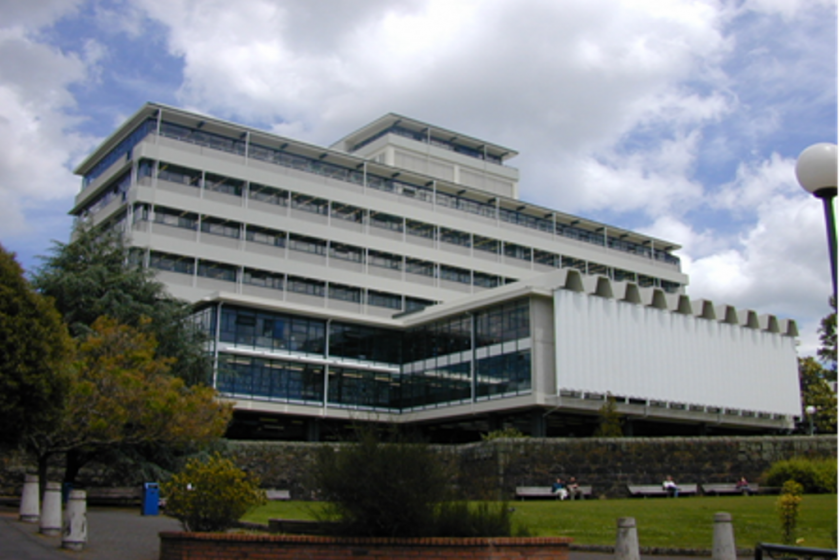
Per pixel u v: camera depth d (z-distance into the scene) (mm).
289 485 34594
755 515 22625
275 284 59406
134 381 26531
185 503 15398
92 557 14898
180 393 30312
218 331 47781
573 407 44719
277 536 13555
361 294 63375
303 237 61250
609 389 45844
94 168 64562
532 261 74188
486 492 15477
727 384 51750
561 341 44656
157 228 54594
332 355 51719
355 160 64250
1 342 21922
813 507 24703
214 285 56375
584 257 77750
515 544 13195
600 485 32812
